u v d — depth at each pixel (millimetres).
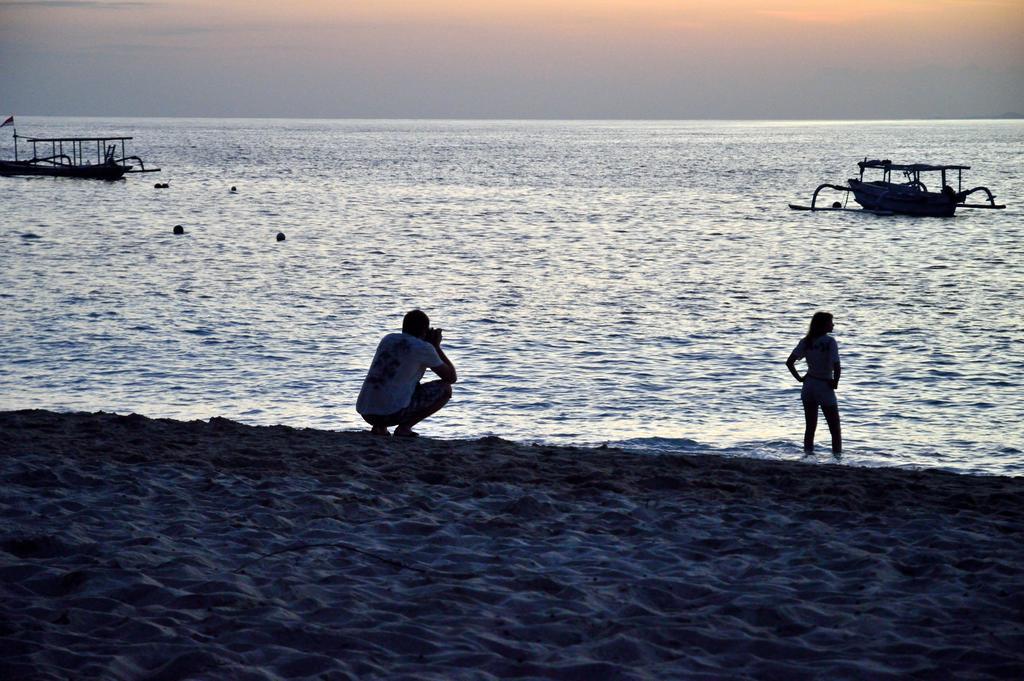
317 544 9789
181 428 17656
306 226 95000
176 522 10570
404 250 75875
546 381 32719
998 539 10711
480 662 6738
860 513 12047
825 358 22000
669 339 41062
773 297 53188
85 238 80938
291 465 13953
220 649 6719
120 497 11602
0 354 35969
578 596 8266
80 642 6855
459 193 142625
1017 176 177125
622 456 16750
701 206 121062
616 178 177625
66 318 43750
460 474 13828
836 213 109688
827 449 23297
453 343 39906
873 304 50562
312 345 38750
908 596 8484
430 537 10328
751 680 6539
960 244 79812
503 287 56688
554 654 6988
